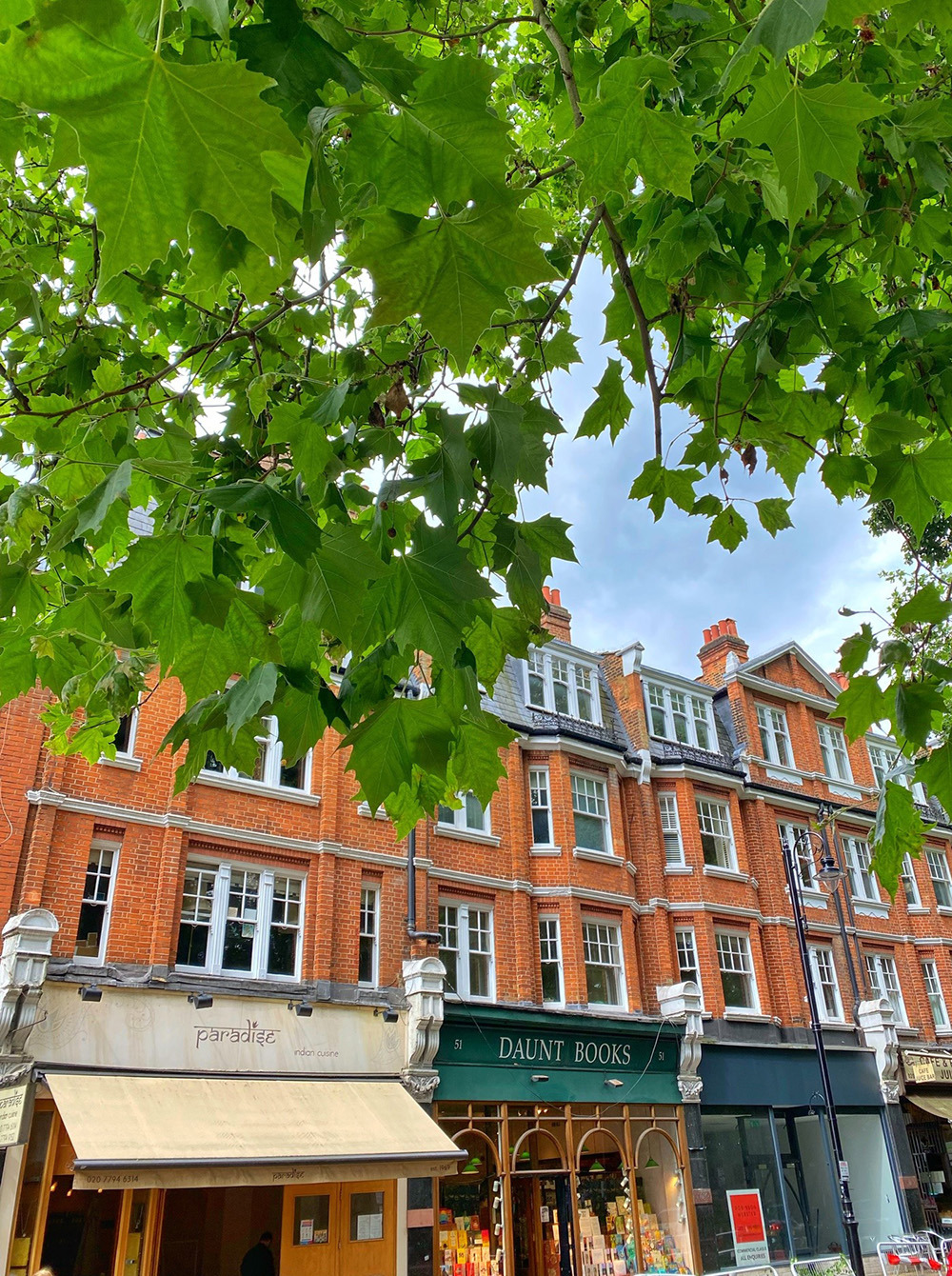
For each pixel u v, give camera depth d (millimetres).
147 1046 10242
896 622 2307
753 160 2445
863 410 3260
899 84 2652
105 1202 10211
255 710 2270
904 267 3074
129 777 11328
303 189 1549
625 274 2750
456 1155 10859
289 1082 11039
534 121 5758
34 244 4324
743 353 3398
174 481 2191
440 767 2508
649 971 16484
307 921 12367
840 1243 16875
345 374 3152
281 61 1565
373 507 2488
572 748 16688
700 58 2906
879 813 2371
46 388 4020
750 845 19469
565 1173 13398
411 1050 12250
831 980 19312
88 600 3076
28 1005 9445
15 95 1091
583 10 3420
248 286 1857
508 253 1603
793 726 22438
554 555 2961
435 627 2199
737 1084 16078
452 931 14203
